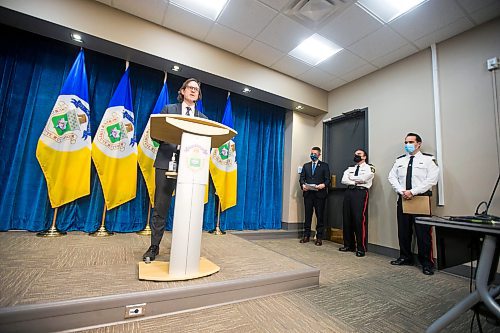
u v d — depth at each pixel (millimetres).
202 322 1255
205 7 2652
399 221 2832
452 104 2723
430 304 1673
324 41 3098
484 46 2539
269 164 4309
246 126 4109
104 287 1303
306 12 2633
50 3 2396
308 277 1854
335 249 3385
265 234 3848
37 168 2604
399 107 3279
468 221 967
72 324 1107
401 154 3176
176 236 1461
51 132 2514
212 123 1461
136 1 2592
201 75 3324
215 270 1654
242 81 3516
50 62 2762
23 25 2451
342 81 4078
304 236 3783
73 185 2596
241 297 1540
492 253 898
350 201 3299
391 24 2709
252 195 4066
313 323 1321
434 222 1017
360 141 3840
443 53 2875
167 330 1162
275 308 1472
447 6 2396
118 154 2852
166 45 2971
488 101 2451
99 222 2801
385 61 3416
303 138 4500
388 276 2283
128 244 2311
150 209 3061
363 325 1334
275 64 3697
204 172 1510
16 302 1087
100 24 2607
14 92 2594
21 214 2521
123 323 1192
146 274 1450
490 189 2355
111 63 3111
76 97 2666
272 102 4133
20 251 1855
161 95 3211
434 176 2557
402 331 1291
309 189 3672
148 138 3074
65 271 1506
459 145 2617
